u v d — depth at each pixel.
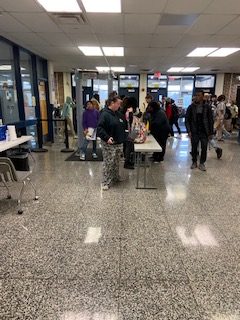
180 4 3.44
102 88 11.99
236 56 7.39
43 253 2.36
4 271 2.12
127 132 4.79
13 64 6.14
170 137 9.57
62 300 1.83
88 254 2.35
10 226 2.85
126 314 1.72
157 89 12.63
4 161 3.04
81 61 8.58
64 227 2.83
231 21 4.15
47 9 3.68
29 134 7.14
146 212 3.21
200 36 5.12
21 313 1.73
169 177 4.62
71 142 8.25
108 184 3.98
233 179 4.53
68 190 3.94
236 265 2.22
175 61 8.42
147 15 3.89
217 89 12.30
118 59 8.12
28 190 3.95
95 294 1.89
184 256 2.34
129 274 2.10
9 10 3.71
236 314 1.73
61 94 12.22
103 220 3.00
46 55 7.46
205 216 3.11
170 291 1.92
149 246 2.49
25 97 6.95
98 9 3.66
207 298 1.86
